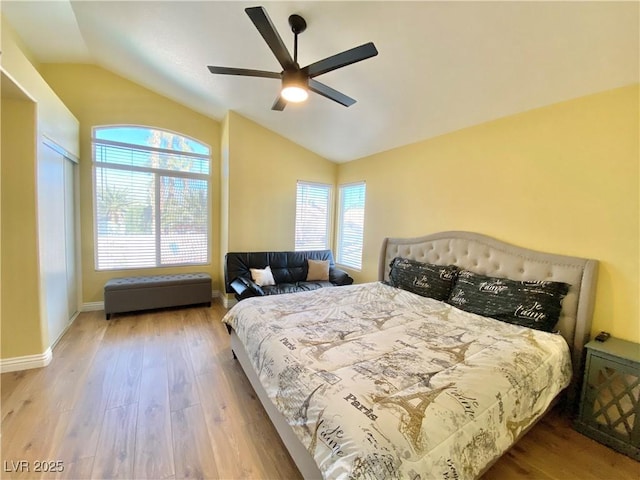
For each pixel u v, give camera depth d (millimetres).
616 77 1920
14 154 2357
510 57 1995
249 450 1687
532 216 2469
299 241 4848
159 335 3236
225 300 4277
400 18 1919
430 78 2414
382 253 3877
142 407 2020
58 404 2016
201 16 2383
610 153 2037
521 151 2529
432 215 3361
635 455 1699
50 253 2830
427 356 1618
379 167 4133
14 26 2785
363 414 1119
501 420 1347
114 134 3953
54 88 3592
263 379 1706
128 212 4086
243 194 4246
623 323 2010
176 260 4469
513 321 2197
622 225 2000
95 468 1525
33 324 2467
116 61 3557
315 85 2135
